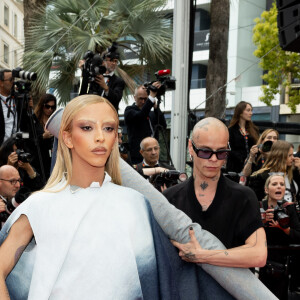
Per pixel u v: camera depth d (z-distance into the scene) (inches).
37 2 396.5
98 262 67.6
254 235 88.1
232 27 892.6
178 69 236.7
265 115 775.1
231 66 884.0
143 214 72.7
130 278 68.3
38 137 201.8
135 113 210.5
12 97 197.2
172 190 96.7
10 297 69.5
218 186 92.4
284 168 195.2
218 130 91.7
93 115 70.7
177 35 237.6
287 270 168.6
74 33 383.2
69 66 410.0
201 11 959.0
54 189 71.4
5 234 69.3
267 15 573.0
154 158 185.2
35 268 67.0
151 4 400.8
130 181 84.0
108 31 408.8
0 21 682.2
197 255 81.6
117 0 402.3
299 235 169.2
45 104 207.5
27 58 387.5
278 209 168.1
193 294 83.4
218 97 355.3
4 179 162.7
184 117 235.8
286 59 558.6
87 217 69.3
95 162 70.4
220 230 90.1
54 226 67.8
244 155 219.1
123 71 422.9
